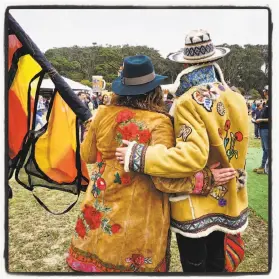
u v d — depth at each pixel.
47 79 2.55
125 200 1.95
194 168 1.82
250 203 3.88
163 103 2.03
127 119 1.94
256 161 5.66
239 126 2.02
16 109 2.36
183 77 2.02
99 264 2.00
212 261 2.29
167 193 2.01
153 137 1.91
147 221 1.96
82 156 2.16
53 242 3.06
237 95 2.06
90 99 6.87
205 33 1.99
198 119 1.88
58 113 2.48
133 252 1.97
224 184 2.03
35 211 3.67
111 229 1.97
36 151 2.46
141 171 1.86
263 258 2.82
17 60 2.30
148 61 1.96
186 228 1.99
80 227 2.08
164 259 2.07
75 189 2.60
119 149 1.89
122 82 1.99
